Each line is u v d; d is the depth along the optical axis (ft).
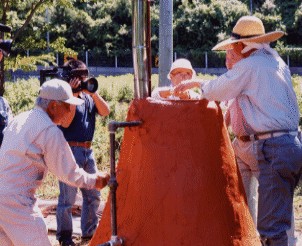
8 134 14.19
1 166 14.07
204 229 12.74
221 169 13.20
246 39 14.32
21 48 63.46
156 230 12.85
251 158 14.40
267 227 14.11
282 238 14.03
